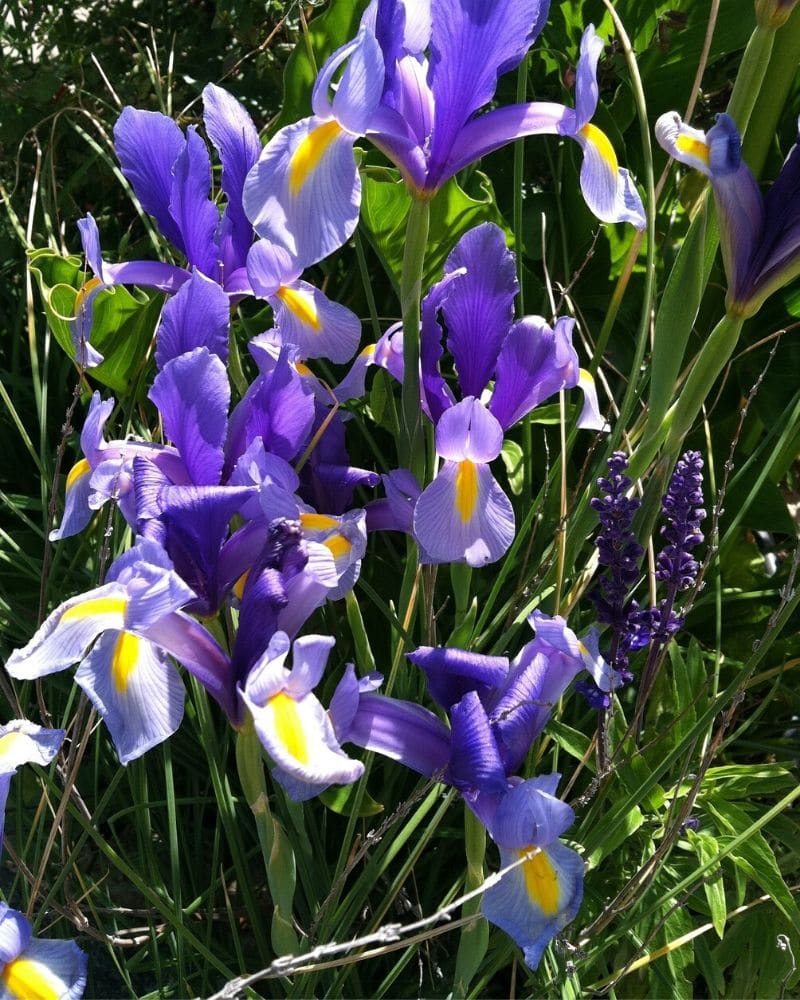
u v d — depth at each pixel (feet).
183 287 1.38
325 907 1.41
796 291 2.02
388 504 1.52
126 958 1.73
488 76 1.38
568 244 2.07
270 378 1.37
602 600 1.41
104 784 1.85
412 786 1.76
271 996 1.64
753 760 1.94
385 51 1.38
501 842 1.27
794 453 1.98
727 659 1.94
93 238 1.57
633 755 1.53
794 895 1.71
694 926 1.69
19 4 2.38
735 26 2.01
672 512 1.37
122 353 1.94
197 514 1.29
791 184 1.40
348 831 1.50
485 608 1.65
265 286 1.54
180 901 1.58
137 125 1.57
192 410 1.33
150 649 1.29
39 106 2.25
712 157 1.39
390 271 1.91
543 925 1.26
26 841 1.76
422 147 1.42
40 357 2.17
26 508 2.01
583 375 1.61
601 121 2.02
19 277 2.20
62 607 1.23
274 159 1.33
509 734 1.32
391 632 1.83
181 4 2.37
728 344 1.46
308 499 1.53
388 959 1.68
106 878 1.76
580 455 2.02
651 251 1.69
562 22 2.07
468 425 1.38
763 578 2.09
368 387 1.95
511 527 1.41
